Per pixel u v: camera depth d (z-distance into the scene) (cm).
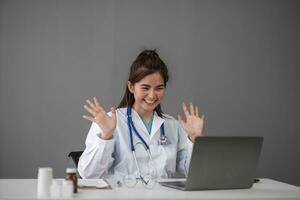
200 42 438
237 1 443
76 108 423
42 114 420
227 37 441
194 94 435
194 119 225
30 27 421
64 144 421
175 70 434
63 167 420
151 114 245
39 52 421
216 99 438
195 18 438
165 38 434
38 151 419
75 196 158
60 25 423
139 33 431
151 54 231
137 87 229
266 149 445
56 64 422
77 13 425
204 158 180
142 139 236
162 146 238
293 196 172
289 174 446
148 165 235
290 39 449
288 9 450
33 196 157
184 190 181
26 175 417
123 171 233
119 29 429
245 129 441
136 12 431
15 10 420
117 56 428
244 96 442
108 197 157
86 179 209
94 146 212
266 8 447
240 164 189
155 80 226
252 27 445
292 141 447
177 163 252
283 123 446
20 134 418
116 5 429
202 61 437
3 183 195
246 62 443
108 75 426
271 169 445
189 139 225
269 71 446
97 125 223
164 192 174
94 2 427
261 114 444
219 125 438
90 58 425
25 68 420
